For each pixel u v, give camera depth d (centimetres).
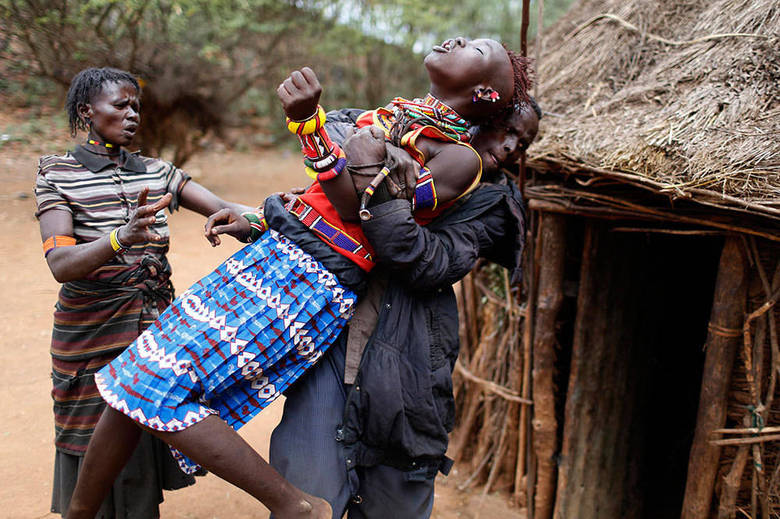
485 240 200
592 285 304
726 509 256
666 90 273
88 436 220
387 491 197
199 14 756
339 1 948
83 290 216
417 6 1015
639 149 246
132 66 691
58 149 793
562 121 291
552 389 317
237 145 1025
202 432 165
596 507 325
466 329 373
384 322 190
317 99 160
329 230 180
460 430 375
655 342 343
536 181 305
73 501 184
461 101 179
